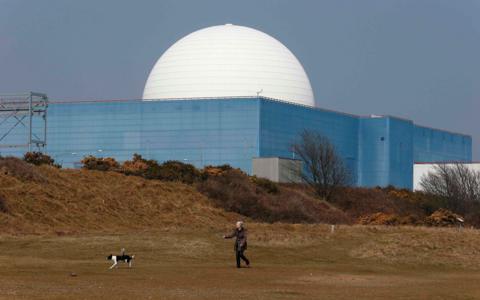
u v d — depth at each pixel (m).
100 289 120.88
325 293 125.00
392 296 123.62
